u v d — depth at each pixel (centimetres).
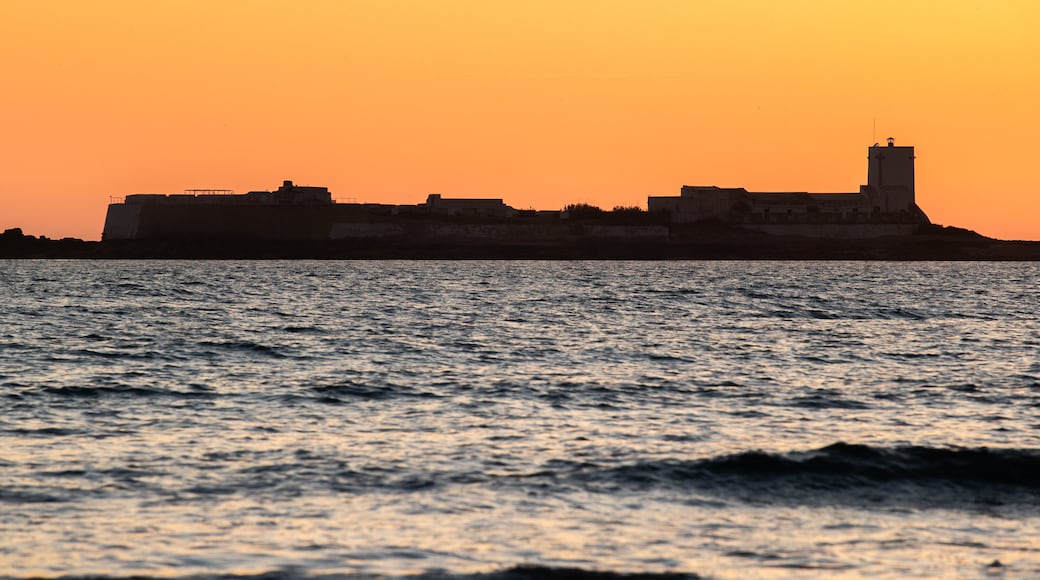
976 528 8306
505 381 15600
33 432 11294
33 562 7319
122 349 19575
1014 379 16250
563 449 10612
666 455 10312
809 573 7269
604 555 7550
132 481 9269
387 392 14388
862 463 9762
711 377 16300
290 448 10594
